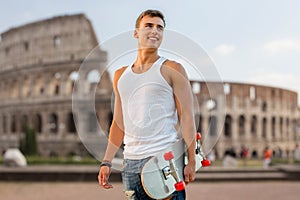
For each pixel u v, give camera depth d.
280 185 25.19
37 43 75.94
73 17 72.88
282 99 81.06
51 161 35.69
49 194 21.30
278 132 79.38
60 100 70.00
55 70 72.19
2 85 82.44
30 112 73.31
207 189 23.14
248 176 27.52
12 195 21.02
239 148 72.50
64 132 68.62
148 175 4.34
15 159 30.73
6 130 77.50
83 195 20.88
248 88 75.19
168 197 4.36
